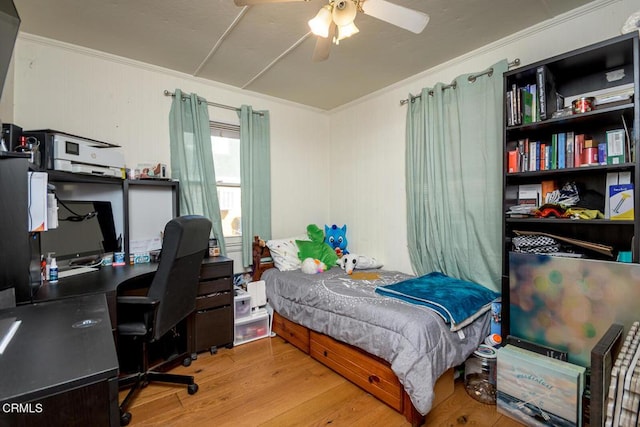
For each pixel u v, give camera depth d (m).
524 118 1.94
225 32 2.13
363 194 3.42
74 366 0.76
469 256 2.36
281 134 3.50
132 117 2.56
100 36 2.17
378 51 2.39
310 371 2.18
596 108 1.66
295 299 2.48
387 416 1.71
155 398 1.86
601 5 1.82
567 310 1.67
